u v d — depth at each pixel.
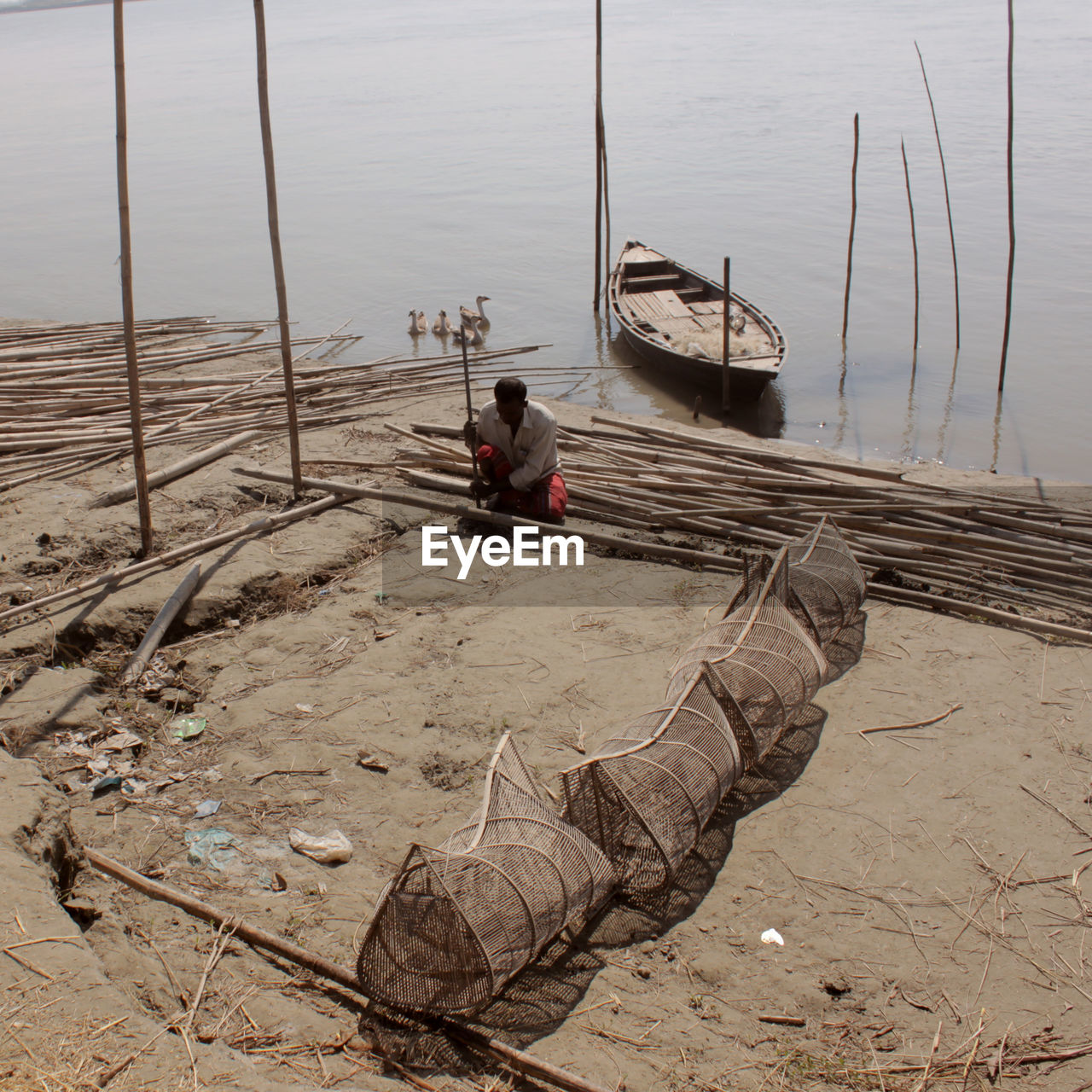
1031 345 14.36
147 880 4.12
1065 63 40.41
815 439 11.86
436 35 81.88
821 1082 3.40
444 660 5.86
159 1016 3.50
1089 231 19.11
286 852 4.41
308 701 5.48
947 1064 3.45
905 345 14.61
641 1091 3.36
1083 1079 3.38
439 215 23.06
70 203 26.42
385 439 9.46
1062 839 4.43
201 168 30.14
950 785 4.78
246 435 9.09
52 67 72.00
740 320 13.79
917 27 60.03
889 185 23.31
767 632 5.31
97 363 11.24
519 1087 3.37
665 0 109.69
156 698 5.58
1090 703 5.34
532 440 7.45
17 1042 3.07
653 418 10.83
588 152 29.41
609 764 4.43
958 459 11.32
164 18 142.00
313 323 16.39
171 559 6.73
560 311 16.80
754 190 23.75
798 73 43.41
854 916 4.08
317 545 7.19
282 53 72.06
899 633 6.10
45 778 4.55
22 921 3.54
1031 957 3.86
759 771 4.95
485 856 3.86
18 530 7.27
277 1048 3.44
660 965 3.91
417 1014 3.65
